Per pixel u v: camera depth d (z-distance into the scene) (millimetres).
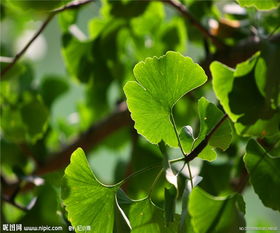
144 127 1116
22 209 1294
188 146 1125
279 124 1170
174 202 1084
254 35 1358
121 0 1418
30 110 1471
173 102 1114
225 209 1080
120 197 1129
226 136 1127
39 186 1218
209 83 1498
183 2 1482
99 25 1477
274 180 1136
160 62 1104
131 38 1525
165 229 1126
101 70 1499
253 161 1137
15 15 1493
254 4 1147
